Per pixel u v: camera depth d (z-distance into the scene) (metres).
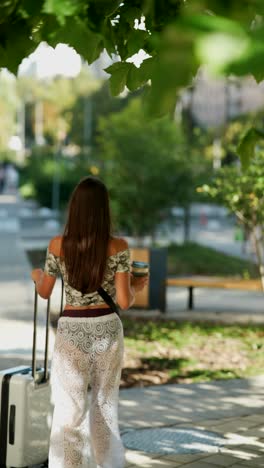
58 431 4.72
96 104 65.44
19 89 77.44
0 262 23.62
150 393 8.18
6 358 9.33
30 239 32.97
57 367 4.69
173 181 25.33
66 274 4.66
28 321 12.66
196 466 5.61
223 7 1.64
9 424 5.10
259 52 1.28
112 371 4.69
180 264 24.16
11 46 2.71
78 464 4.70
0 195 82.81
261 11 1.50
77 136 68.12
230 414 7.29
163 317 14.12
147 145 25.28
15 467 5.11
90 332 4.61
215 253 27.05
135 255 14.88
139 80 3.28
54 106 71.88
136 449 6.04
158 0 2.87
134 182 25.30
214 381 8.89
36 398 5.20
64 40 2.88
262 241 13.87
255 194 12.89
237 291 18.70
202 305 16.02
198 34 1.32
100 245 4.60
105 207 4.66
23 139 88.75
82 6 2.39
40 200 51.16
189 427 6.77
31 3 2.18
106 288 4.67
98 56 3.36
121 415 7.18
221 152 21.61
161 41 1.36
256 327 13.16
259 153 12.90
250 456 5.89
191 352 10.70
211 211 59.97
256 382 8.85
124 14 3.19
